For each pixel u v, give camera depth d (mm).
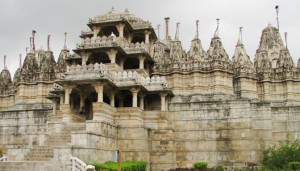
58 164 27859
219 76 48250
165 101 44906
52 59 59875
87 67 38562
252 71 52469
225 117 43938
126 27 49188
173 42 53719
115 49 43500
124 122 39719
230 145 43062
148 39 51125
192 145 44344
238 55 53906
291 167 35000
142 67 46844
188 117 45219
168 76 49594
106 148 35469
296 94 53062
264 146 43906
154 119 42812
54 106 45188
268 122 44469
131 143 38812
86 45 43500
